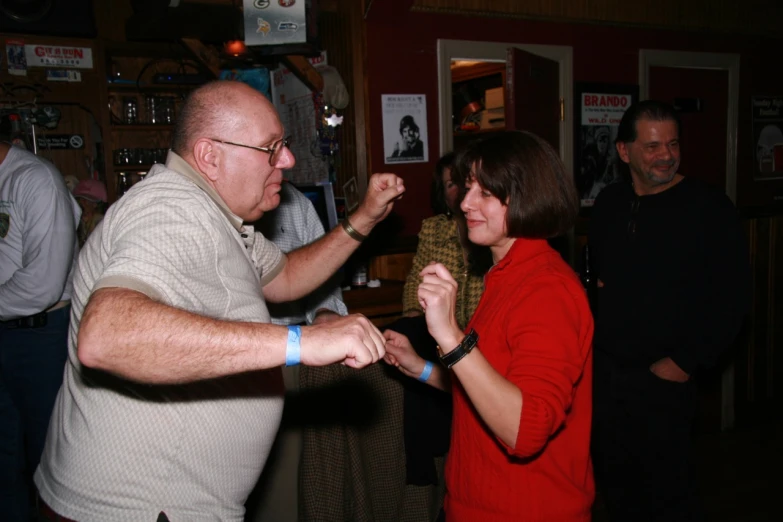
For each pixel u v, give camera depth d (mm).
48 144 3795
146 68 3973
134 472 1169
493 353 1242
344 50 3166
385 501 2330
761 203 4340
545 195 1241
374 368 2309
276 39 2730
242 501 1336
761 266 4113
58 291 2291
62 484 1224
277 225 2357
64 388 1317
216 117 1291
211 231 1169
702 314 2162
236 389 1262
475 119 3973
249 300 1277
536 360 1104
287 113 3621
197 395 1195
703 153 4105
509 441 1065
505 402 1053
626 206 2338
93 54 3600
